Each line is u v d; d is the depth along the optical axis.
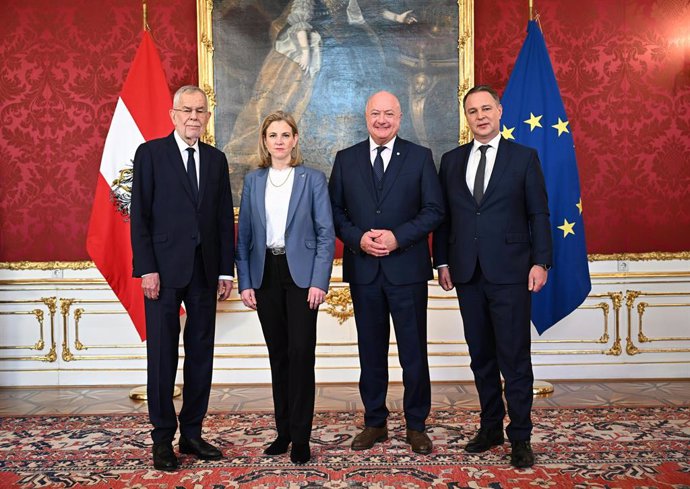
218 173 2.88
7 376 4.39
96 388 4.34
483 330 2.91
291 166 2.87
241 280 2.86
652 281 4.39
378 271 2.89
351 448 2.95
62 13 4.37
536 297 4.07
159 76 4.10
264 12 4.36
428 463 2.75
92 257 3.96
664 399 3.85
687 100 4.39
